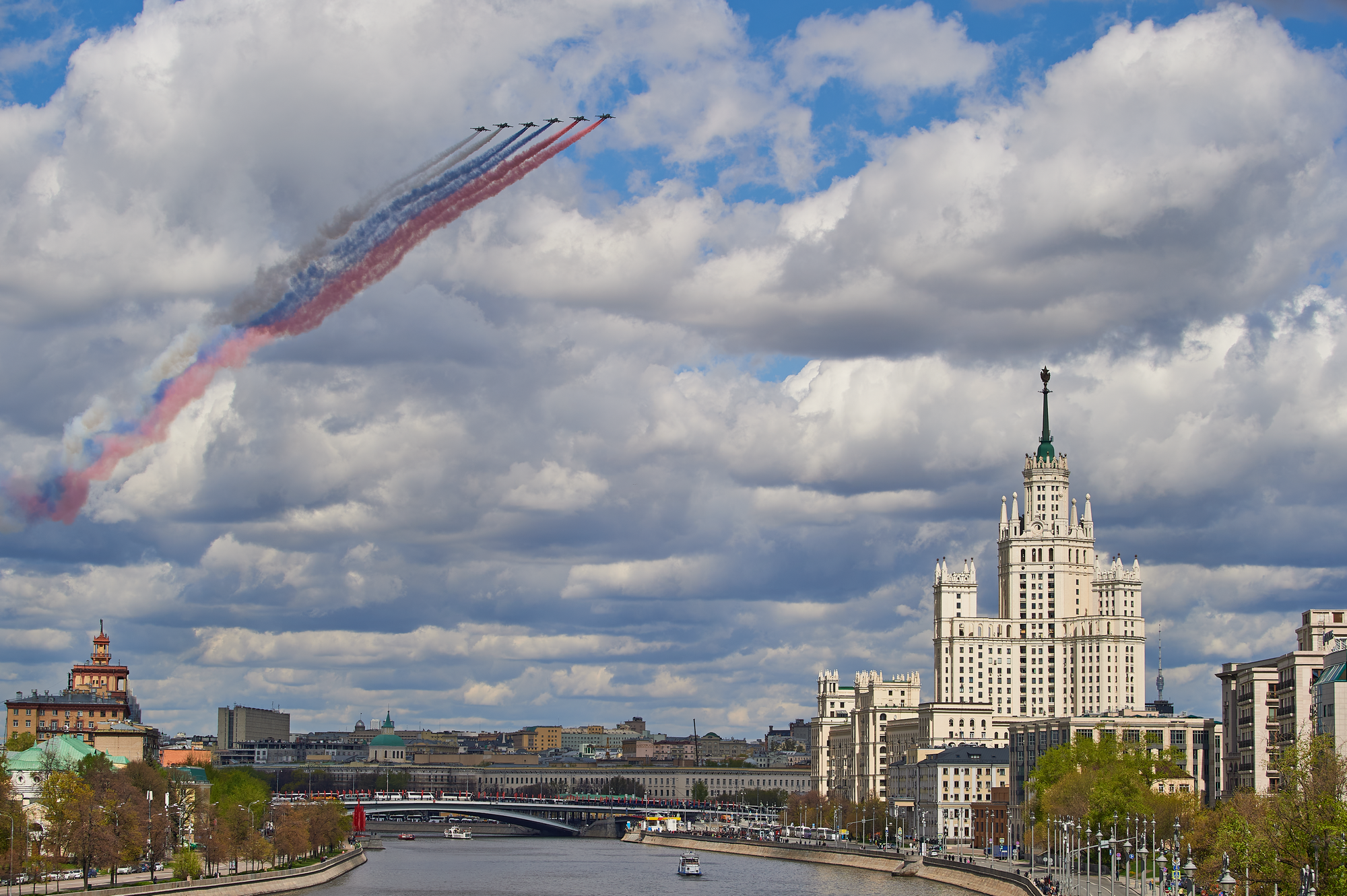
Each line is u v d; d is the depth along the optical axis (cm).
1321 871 19925
